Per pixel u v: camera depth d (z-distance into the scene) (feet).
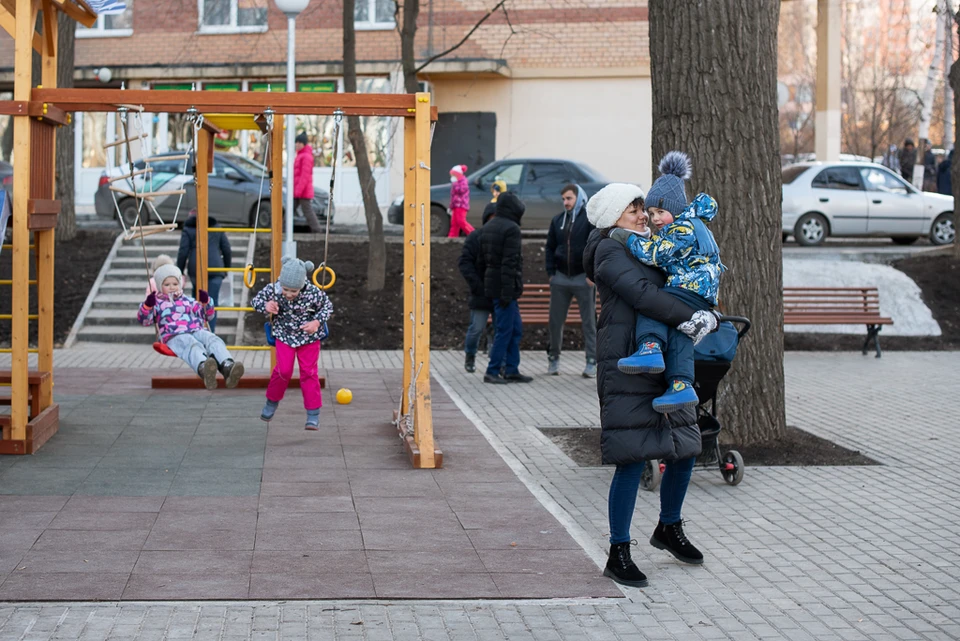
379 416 33.19
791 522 22.53
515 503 23.22
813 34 170.40
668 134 29.17
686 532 21.68
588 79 90.33
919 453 29.63
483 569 18.78
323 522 21.44
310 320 29.32
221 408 34.01
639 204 18.80
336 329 51.88
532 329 52.26
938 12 60.59
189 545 19.67
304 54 91.56
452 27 90.48
